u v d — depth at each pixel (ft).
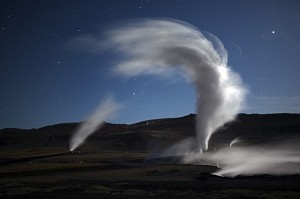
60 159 212.84
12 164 195.42
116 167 157.79
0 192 86.99
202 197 75.00
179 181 103.65
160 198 74.84
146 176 119.44
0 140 474.90
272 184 92.58
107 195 79.92
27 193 84.64
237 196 75.51
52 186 96.78
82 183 103.65
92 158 214.28
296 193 78.59
